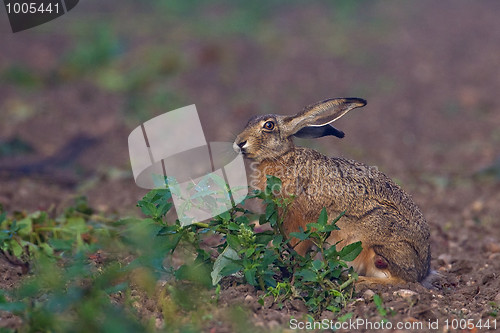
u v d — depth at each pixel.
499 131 18.94
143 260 7.26
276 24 31.36
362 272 8.57
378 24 31.30
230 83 22.75
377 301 7.28
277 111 20.08
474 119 20.03
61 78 23.16
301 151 8.91
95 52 24.38
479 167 15.94
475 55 26.27
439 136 18.67
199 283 7.54
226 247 7.66
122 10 34.25
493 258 9.84
